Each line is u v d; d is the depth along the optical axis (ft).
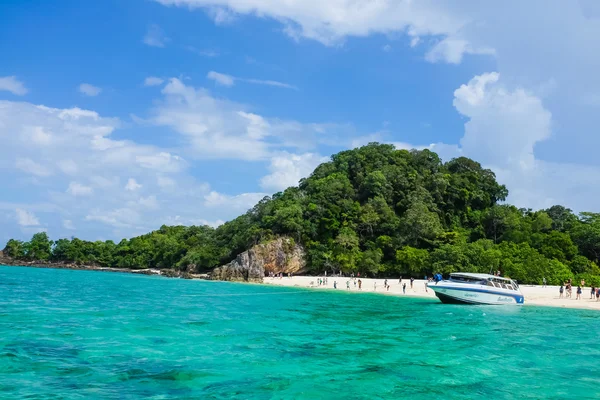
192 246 426.10
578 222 339.36
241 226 376.27
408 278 294.87
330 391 48.21
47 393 45.44
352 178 405.59
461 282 150.10
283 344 73.00
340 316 113.39
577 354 70.23
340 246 313.12
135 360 59.67
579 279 247.29
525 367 61.26
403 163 406.41
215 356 63.05
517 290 151.02
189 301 150.41
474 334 87.20
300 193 383.45
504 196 411.54
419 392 48.78
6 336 73.61
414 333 87.30
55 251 554.87
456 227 353.10
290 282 284.00
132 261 496.23
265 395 46.47
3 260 535.19
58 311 109.29
